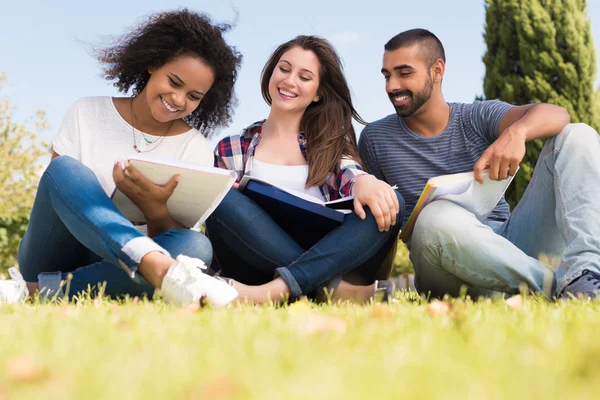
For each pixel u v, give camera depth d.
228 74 3.40
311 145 3.52
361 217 2.84
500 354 1.05
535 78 11.08
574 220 2.94
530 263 2.96
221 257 3.19
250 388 0.77
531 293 2.96
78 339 1.25
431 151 3.67
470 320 1.54
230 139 3.57
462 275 3.02
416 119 3.66
